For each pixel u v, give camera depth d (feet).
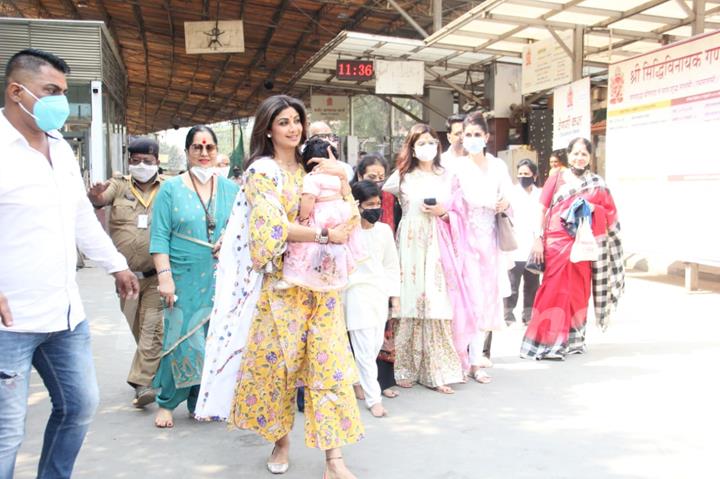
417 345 15.24
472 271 15.25
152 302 14.10
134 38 58.85
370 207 13.39
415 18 43.42
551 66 33.06
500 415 13.26
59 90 8.13
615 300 18.44
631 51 35.91
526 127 41.73
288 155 10.66
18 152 8.00
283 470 10.71
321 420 9.95
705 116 25.41
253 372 10.28
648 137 28.68
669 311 23.09
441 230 14.88
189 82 75.31
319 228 9.96
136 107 100.53
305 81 50.55
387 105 54.54
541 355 17.52
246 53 56.49
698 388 14.69
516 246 15.76
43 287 8.16
